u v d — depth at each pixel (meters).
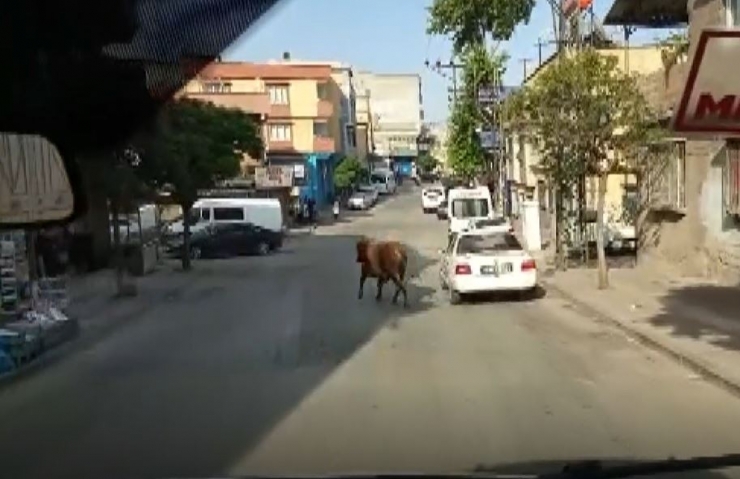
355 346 14.63
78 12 1.98
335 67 90.94
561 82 20.92
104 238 24.11
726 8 18.98
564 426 8.85
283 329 17.12
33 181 2.30
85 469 7.82
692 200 21.86
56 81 2.08
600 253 20.80
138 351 15.30
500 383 11.20
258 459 7.87
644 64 29.34
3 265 17.55
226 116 34.16
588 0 27.81
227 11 2.04
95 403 11.02
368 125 113.19
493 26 50.06
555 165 21.97
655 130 20.98
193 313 20.58
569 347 13.96
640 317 16.19
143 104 2.18
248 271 31.11
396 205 79.25
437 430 8.80
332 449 8.13
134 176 8.88
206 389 11.57
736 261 19.64
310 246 42.53
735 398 10.17
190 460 7.96
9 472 7.83
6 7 1.93
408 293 22.52
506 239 20.53
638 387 10.84
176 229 41.31
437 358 13.20
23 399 11.57
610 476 3.71
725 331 14.30
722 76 4.77
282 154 72.25
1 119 2.15
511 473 4.07
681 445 7.97
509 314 18.08
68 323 16.45
